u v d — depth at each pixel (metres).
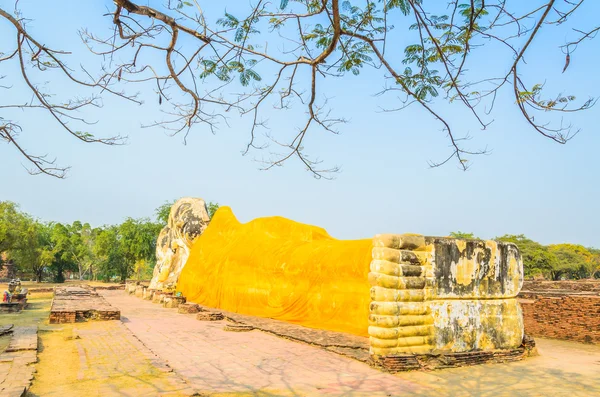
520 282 13.73
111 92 5.49
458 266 12.71
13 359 10.74
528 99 4.81
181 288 29.16
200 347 13.48
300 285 19.03
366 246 16.95
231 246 25.47
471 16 4.79
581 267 70.00
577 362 12.62
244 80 5.99
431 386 9.76
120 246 58.69
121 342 13.53
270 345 13.98
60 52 5.23
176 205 34.75
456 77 5.25
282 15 5.29
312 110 5.95
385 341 11.45
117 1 4.77
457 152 5.37
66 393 8.42
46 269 84.94
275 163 6.38
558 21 4.45
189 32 5.26
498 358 12.40
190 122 5.93
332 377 10.30
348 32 5.08
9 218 55.03
